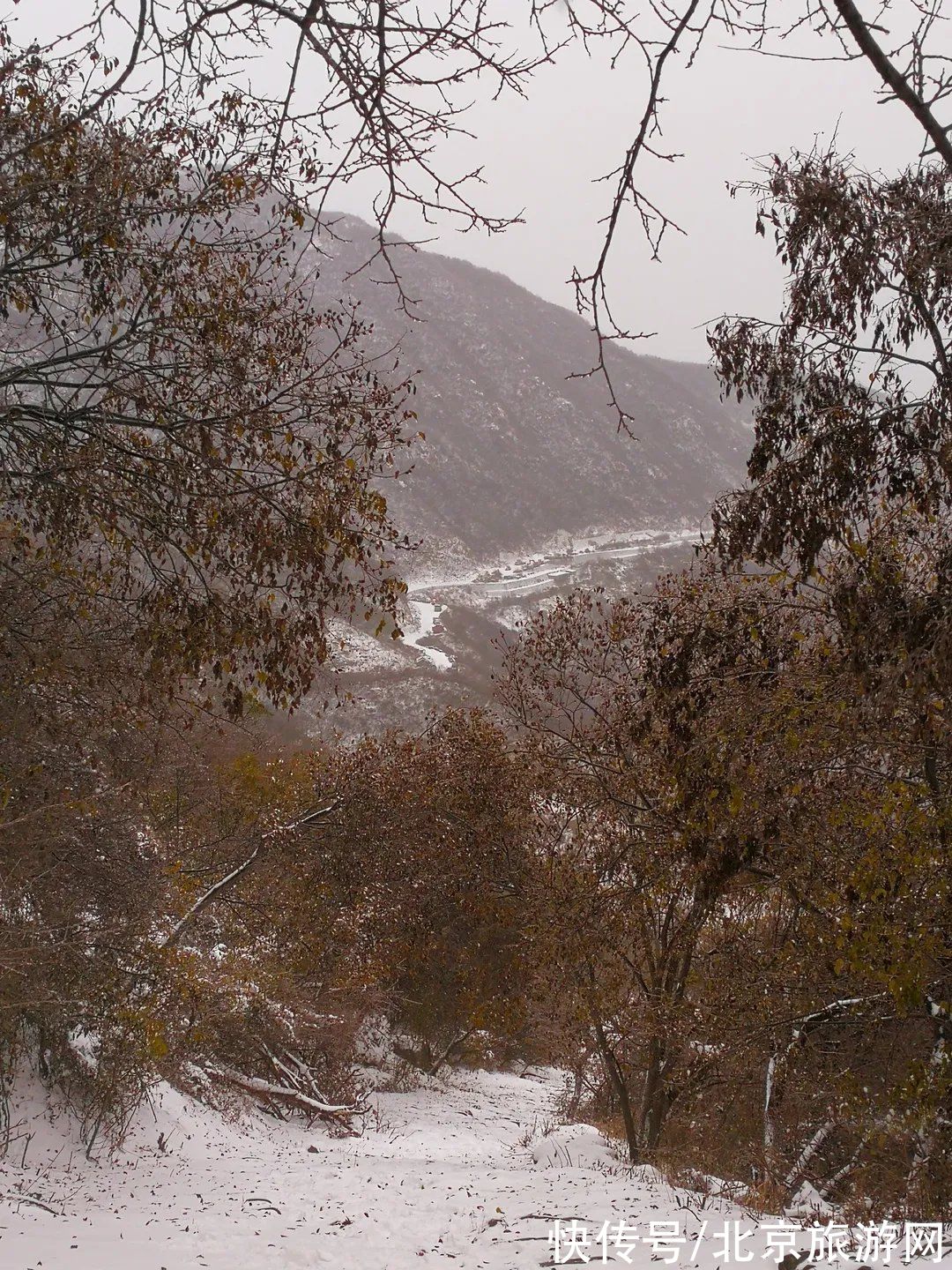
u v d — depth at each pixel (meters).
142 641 8.05
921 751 9.19
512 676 17.22
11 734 10.27
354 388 7.98
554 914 16.61
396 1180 13.98
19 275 7.89
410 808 22.62
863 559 8.35
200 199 7.71
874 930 8.84
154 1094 16.28
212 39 3.83
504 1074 40.56
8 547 9.20
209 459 7.73
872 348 8.31
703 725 10.26
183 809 20.98
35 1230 9.08
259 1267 8.62
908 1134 10.41
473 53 3.46
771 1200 11.14
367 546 8.05
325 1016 21.84
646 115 3.28
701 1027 13.63
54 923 12.02
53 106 7.10
